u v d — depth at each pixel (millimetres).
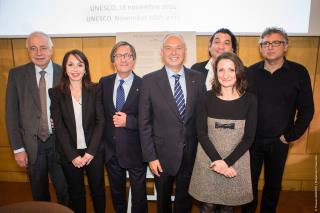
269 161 2127
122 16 2635
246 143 1681
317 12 2502
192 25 2594
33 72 2027
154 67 2627
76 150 1917
